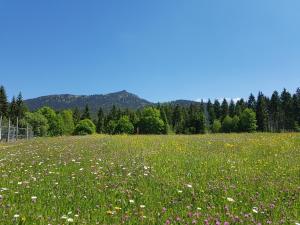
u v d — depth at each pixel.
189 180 11.78
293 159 17.30
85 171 13.14
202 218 7.45
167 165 14.81
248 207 8.52
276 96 153.50
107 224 7.08
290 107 146.25
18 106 135.50
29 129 62.69
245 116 136.88
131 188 10.43
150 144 25.14
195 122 158.62
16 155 19.25
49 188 10.20
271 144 24.58
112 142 27.91
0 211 7.51
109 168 13.77
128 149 21.39
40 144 29.50
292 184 11.30
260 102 143.88
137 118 166.00
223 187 10.54
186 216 7.69
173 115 183.88
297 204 8.84
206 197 9.45
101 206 8.38
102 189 10.18
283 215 7.88
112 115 181.75
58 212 7.83
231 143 25.84
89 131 152.00
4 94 129.88
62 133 151.50
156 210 8.12
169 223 7.07
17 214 7.32
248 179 12.00
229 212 8.06
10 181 10.89
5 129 47.22
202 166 14.70
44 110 150.50
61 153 19.47
